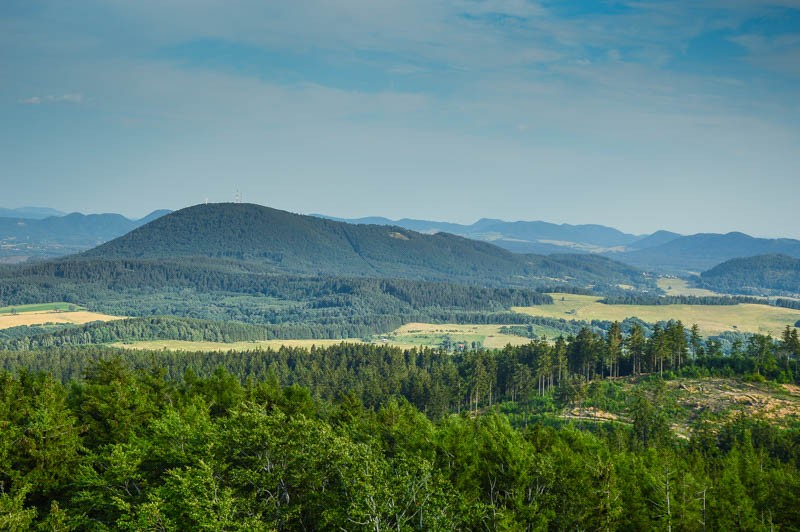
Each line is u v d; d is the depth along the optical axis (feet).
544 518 169.07
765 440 338.34
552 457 198.18
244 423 159.12
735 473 238.27
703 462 283.59
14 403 220.64
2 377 239.91
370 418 261.65
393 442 225.15
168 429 178.29
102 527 150.20
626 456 237.66
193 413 206.39
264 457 153.99
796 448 326.03
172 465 172.45
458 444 197.67
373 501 134.41
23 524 137.28
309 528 152.87
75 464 185.26
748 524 200.95
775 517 215.51
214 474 151.53
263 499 147.74
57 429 188.24
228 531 130.00
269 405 259.60
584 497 174.09
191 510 133.39
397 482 147.95
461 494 163.43
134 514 141.59
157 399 258.16
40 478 177.99
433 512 143.95
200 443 165.99
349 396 279.28
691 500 201.87
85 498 158.40
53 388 243.81
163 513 139.33
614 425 396.16
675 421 410.93
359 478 142.20
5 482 180.45
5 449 178.19
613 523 176.35
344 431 206.18
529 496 182.91
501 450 195.42
